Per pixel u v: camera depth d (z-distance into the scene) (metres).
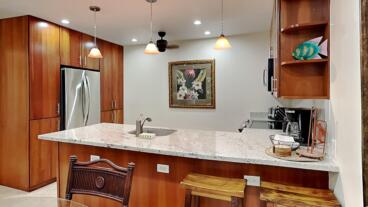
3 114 3.38
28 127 3.21
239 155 1.75
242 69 4.32
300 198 1.51
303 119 2.06
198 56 4.60
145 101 5.08
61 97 3.66
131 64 5.18
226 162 1.92
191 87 4.67
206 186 1.67
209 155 1.77
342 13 1.34
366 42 0.99
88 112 4.11
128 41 4.75
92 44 4.30
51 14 3.15
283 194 1.57
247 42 4.27
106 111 4.69
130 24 3.59
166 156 2.08
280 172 1.80
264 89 4.19
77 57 3.97
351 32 1.19
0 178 3.44
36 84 3.29
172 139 2.29
